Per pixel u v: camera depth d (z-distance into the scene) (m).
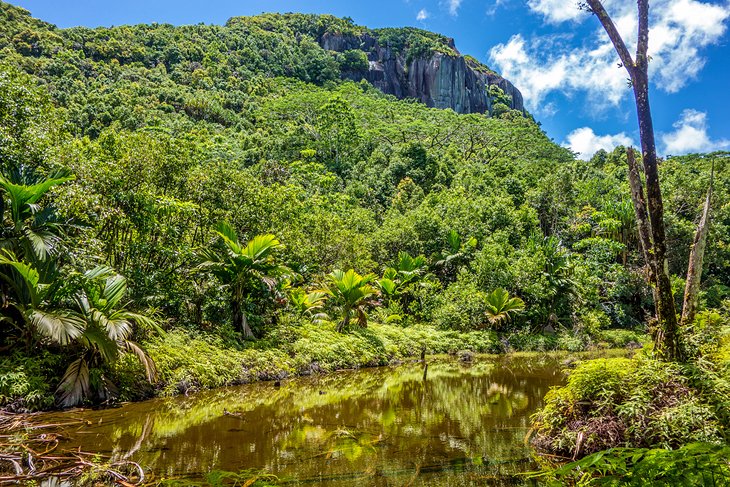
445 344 16.55
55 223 7.16
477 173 39.84
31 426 5.30
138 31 81.00
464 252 23.62
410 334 16.59
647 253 5.23
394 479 3.87
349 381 9.98
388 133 55.38
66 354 6.92
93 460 4.29
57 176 7.31
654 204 4.95
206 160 14.75
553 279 20.66
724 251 26.62
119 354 7.11
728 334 5.60
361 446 4.89
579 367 4.96
